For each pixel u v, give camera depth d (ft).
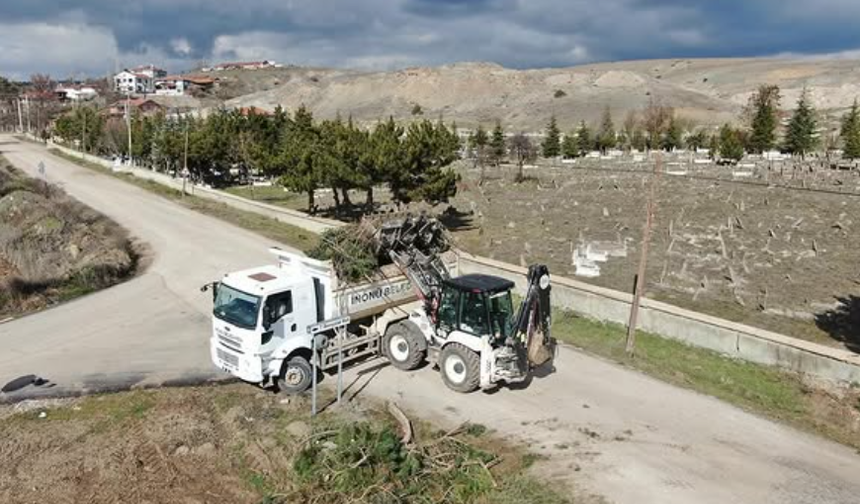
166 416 39.42
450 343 42.29
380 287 46.47
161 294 67.21
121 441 36.63
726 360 49.42
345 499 30.86
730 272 71.92
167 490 32.30
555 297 61.72
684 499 31.65
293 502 30.89
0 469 33.81
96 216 113.29
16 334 55.21
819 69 549.54
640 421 39.63
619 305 56.85
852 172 156.97
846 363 43.42
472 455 34.86
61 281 72.54
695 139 241.35
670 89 478.18
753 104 274.36
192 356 49.65
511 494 31.94
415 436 37.35
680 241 89.66
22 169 190.08
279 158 113.29
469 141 239.71
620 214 111.96
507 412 40.52
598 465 34.58
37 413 39.99
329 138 109.29
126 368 47.24
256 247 88.69
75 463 34.37
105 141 225.97
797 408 42.01
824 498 31.86
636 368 47.62
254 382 42.19
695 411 41.06
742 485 32.91
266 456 35.14
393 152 92.58
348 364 47.37
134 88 581.12
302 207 128.88
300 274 43.39
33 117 393.50
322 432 36.45
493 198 135.44
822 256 79.61
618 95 445.78
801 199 119.96
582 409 41.09
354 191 151.02
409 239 48.34
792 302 62.69
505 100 480.64
